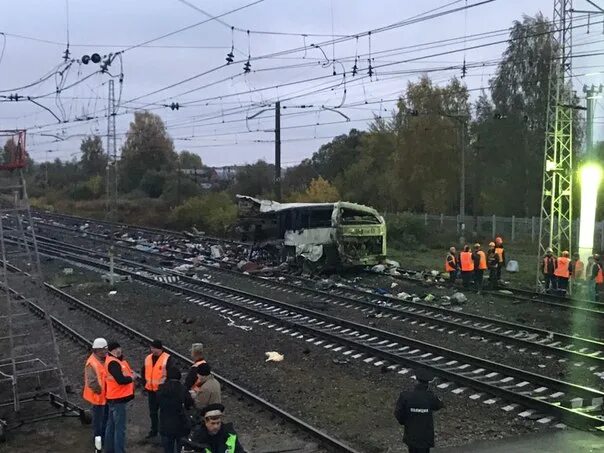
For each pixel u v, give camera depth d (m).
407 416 8.31
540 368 14.49
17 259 34.00
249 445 10.32
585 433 10.58
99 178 86.50
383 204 61.34
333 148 78.25
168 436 8.73
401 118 55.81
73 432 11.02
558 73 24.97
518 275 30.67
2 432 10.53
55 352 12.82
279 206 32.53
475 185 51.75
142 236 48.78
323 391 13.16
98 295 25.25
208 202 55.34
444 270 31.44
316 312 20.11
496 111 52.75
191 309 22.19
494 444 10.06
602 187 41.47
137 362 15.96
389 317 20.22
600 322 19.61
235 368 15.05
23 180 12.75
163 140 85.69
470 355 15.30
